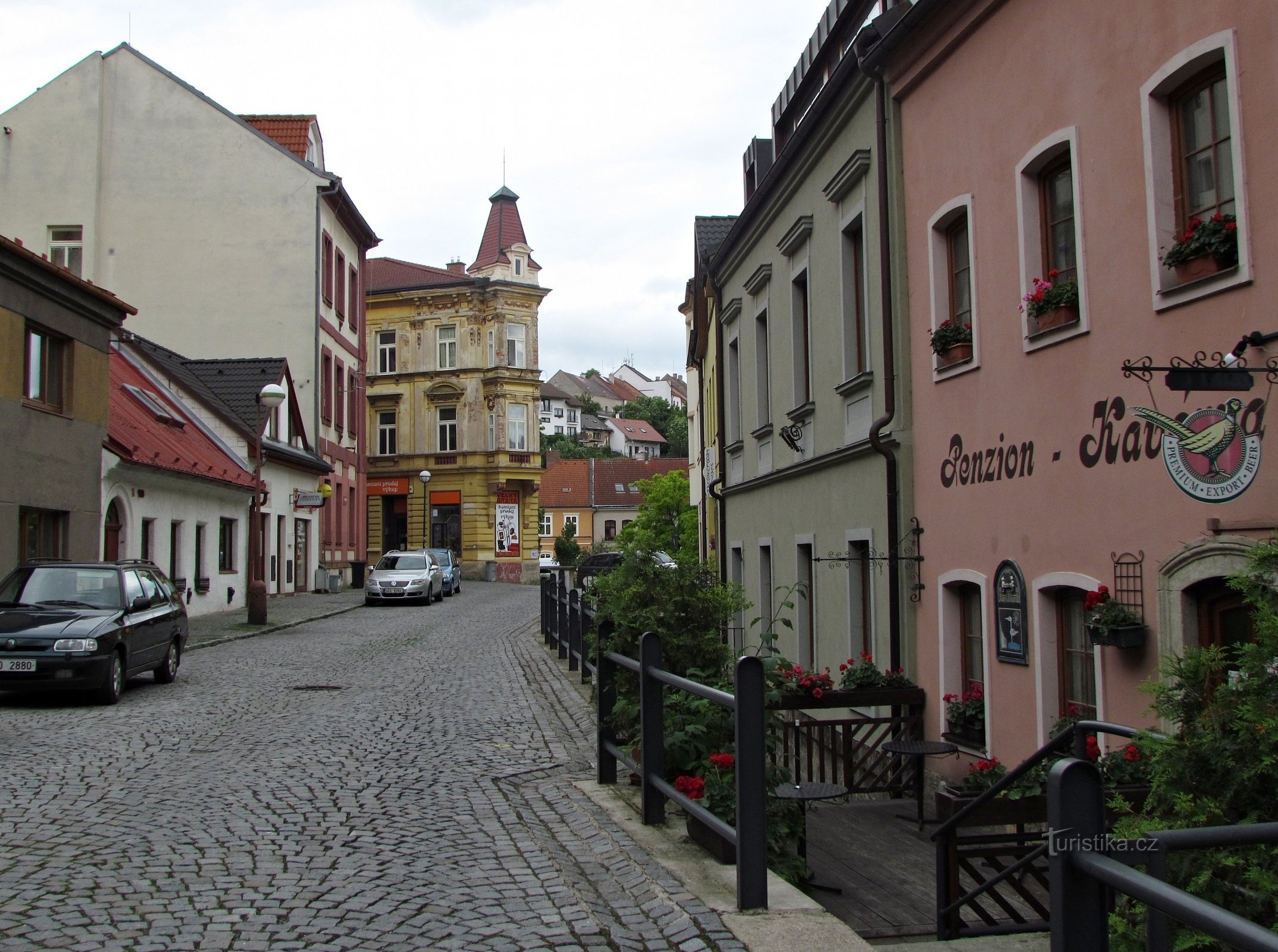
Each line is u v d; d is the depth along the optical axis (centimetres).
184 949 480
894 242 1125
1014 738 890
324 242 4181
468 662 1892
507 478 6069
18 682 1287
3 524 1769
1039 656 848
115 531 2270
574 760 994
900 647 1105
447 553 4659
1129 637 711
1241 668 407
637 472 9931
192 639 2189
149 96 4012
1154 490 706
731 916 502
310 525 4044
